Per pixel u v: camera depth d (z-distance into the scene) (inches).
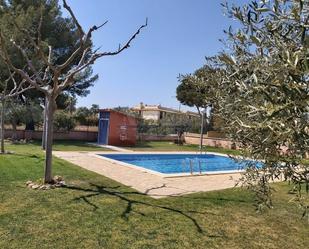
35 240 180.5
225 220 231.5
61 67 304.3
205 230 209.8
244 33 79.2
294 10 63.8
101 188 310.2
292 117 63.3
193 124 1169.4
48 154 311.6
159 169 572.1
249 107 72.7
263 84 67.8
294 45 67.5
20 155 504.4
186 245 185.0
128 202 263.6
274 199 294.0
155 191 310.8
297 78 59.6
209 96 142.4
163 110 2405.3
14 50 706.2
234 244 190.7
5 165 402.9
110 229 201.9
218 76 126.3
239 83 82.0
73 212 229.9
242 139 103.6
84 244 178.9
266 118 66.9
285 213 253.0
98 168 431.2
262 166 97.3
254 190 113.7
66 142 903.7
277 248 188.4
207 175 423.8
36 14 768.3
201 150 794.8
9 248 169.5
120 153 681.6
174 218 229.5
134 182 350.0
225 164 645.9
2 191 277.6
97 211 235.0
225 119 118.3
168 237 194.9
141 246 180.1
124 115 927.0
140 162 661.9
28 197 262.2
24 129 937.5
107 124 914.1
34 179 328.2
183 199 283.1
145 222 217.6
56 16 919.0
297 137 66.4
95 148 780.0
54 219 213.9
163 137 1144.2
